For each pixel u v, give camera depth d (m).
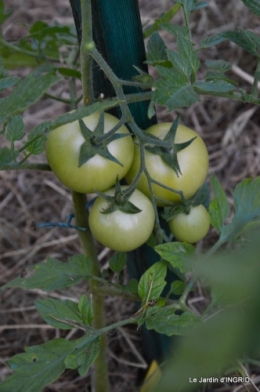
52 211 1.21
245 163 1.24
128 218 0.63
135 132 0.60
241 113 1.31
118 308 0.99
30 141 0.59
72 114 0.55
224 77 0.63
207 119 1.32
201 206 0.67
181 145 0.63
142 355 0.96
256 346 0.27
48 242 1.14
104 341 0.81
